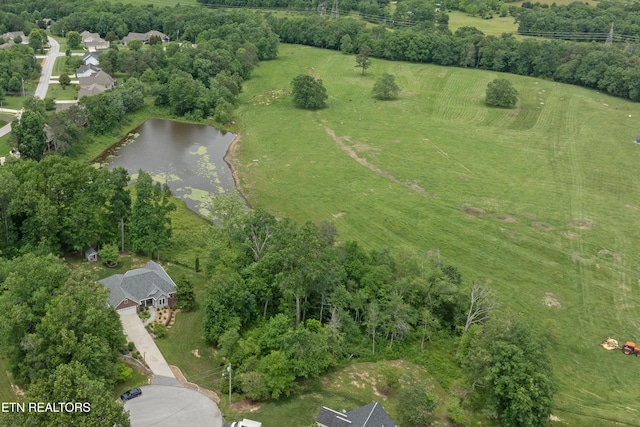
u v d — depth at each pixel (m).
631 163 177.00
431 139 190.62
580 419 84.62
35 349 72.44
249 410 78.31
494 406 81.19
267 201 147.38
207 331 90.69
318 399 82.00
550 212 146.50
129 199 116.88
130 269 109.88
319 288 93.75
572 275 122.19
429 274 103.88
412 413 78.31
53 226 106.94
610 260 127.69
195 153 177.50
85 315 77.00
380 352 93.25
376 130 196.75
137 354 86.12
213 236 112.69
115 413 64.81
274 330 86.56
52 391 65.94
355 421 73.44
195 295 103.12
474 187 158.12
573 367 96.88
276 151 178.00
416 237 133.00
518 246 131.50
